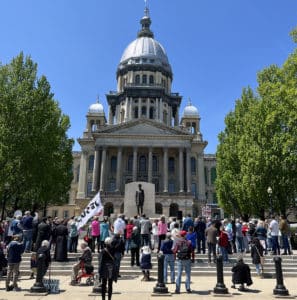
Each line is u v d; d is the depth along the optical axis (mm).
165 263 15445
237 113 42344
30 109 33938
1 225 21844
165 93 89062
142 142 70312
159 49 97938
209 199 87188
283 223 21828
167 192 66875
